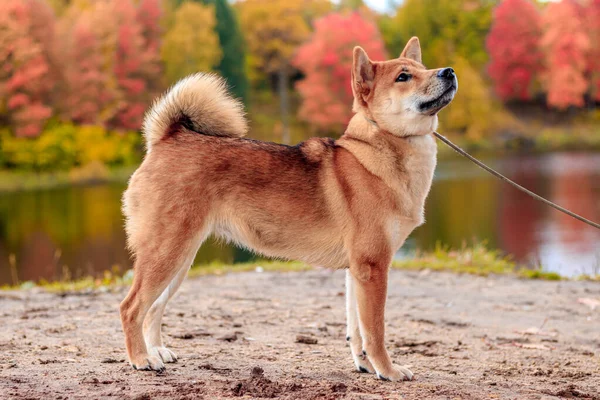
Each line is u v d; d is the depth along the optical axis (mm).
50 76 41125
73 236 21297
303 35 58281
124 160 42500
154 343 4961
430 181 4906
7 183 36562
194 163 4691
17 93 39625
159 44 49188
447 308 7773
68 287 8781
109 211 26859
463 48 62125
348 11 65688
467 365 5250
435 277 9742
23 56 39500
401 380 4551
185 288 8758
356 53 4895
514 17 57812
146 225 4625
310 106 50031
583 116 58281
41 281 9711
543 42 56906
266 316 7055
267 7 57656
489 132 52938
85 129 41531
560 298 8406
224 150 4785
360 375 4695
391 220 4688
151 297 4590
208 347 5477
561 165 36500
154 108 4926
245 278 9609
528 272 9984
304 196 4770
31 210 27250
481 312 7598
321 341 5945
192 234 4645
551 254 16094
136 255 4656
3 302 7621
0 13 39438
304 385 4188
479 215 22969
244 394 3920
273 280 9453
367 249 4645
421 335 6430
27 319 6539
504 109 58688
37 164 39656
